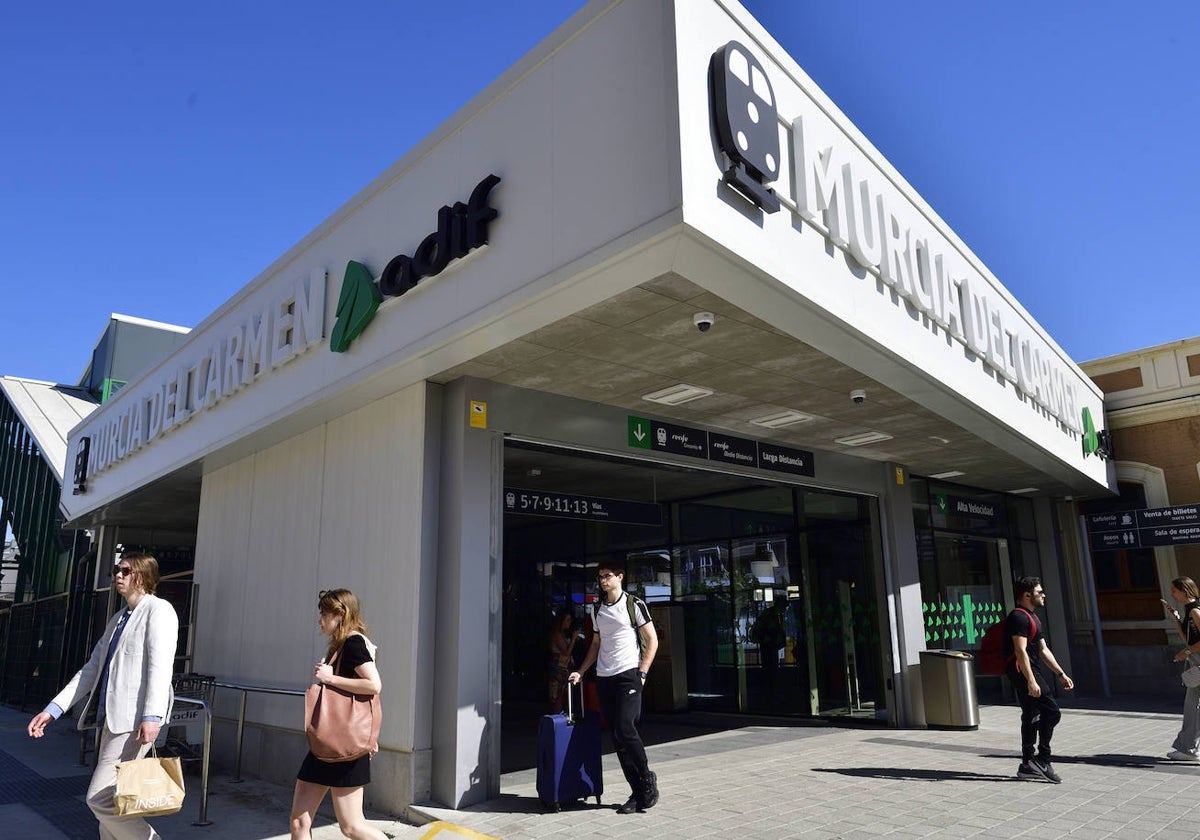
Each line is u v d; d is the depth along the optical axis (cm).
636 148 514
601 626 652
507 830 583
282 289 905
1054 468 1294
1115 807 611
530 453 977
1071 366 1365
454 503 711
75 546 1642
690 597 1317
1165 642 1543
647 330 634
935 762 819
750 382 779
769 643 1213
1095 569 1634
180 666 1062
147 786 417
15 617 1797
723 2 558
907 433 1014
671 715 1269
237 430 959
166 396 1159
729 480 1025
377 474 778
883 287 728
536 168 589
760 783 723
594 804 652
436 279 670
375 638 735
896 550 1155
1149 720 1134
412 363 695
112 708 447
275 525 938
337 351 776
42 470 1984
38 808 725
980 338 929
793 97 629
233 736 938
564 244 553
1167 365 1617
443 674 682
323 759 423
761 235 553
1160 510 1440
